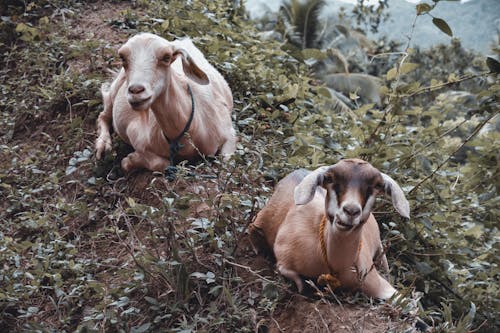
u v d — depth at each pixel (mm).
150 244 5277
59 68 7922
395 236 5469
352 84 17625
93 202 6094
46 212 6039
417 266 5426
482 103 5848
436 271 5602
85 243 5672
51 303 5137
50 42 8273
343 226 3877
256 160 5633
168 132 5637
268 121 6789
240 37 8438
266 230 4902
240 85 7219
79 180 6340
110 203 5996
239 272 4828
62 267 5227
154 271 4785
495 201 6016
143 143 5891
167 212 4602
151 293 4762
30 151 7113
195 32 7918
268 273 4848
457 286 5602
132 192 5926
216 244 4758
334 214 3943
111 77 7371
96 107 7086
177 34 7918
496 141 5949
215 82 6234
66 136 6844
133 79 5047
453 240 5848
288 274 4492
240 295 4656
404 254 5562
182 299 4578
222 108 6145
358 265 4328
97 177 6316
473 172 6031
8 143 7391
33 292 5199
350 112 8031
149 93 5062
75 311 4992
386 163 5906
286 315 4449
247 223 4711
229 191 5367
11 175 6594
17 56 8523
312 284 4266
